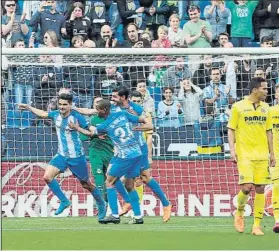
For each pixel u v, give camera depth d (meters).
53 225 30.06
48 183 30.14
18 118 34.41
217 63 35.75
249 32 43.50
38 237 25.89
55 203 33.88
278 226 27.16
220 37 42.09
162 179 34.25
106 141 31.53
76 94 35.25
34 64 33.50
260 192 26.53
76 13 42.47
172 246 23.89
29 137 34.19
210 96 34.84
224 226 29.67
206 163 34.16
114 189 29.67
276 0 43.00
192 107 34.75
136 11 43.25
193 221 31.70
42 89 35.09
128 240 25.17
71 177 33.94
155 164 34.25
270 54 33.06
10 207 33.78
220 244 24.36
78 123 29.53
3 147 34.06
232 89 35.16
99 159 31.66
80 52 30.12
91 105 35.22
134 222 30.08
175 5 43.84
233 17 43.31
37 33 42.47
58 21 42.38
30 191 33.88
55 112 29.78
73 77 35.34
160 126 34.56
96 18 42.84
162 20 43.41
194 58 35.88
